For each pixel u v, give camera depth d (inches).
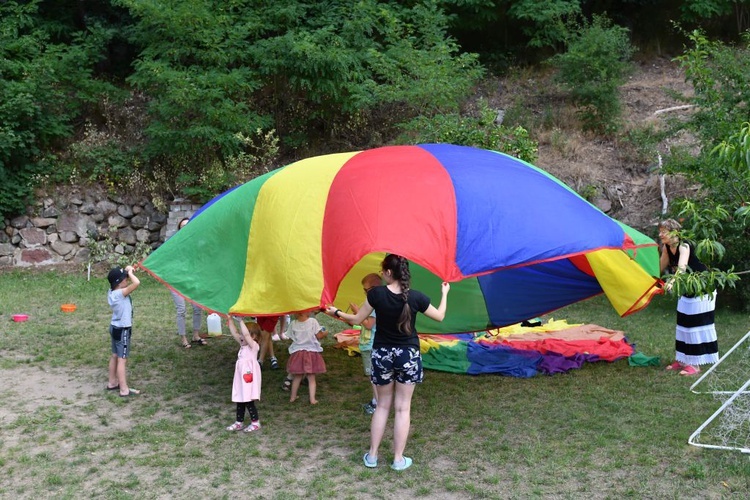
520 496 193.9
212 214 285.4
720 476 203.0
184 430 247.3
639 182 557.3
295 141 651.5
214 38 611.2
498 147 474.9
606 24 648.4
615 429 241.6
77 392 286.0
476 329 342.0
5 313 421.1
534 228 238.2
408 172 254.8
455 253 229.9
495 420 255.3
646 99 665.0
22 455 223.9
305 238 244.1
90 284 511.8
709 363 304.0
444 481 204.2
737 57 547.8
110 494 198.1
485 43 771.4
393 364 208.1
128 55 719.7
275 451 229.0
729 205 361.4
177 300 350.9
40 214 571.8
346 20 641.0
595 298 484.4
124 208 588.1
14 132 560.1
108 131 637.3
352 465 216.7
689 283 209.2
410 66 592.7
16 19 619.2
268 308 242.1
